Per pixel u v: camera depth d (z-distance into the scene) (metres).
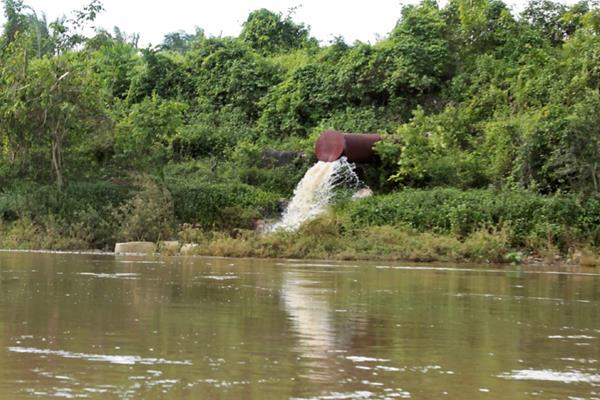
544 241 21.28
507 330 8.03
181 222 25.84
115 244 23.80
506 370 6.00
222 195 26.67
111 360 5.99
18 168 27.33
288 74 37.41
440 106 32.97
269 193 27.89
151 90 39.09
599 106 22.91
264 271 15.51
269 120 35.28
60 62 26.72
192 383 5.31
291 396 5.02
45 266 15.76
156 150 28.52
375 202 24.39
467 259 20.66
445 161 26.33
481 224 22.12
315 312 8.99
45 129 26.53
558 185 24.17
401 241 21.53
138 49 44.47
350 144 27.55
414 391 5.24
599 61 27.95
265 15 44.78
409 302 10.31
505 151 25.69
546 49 33.56
